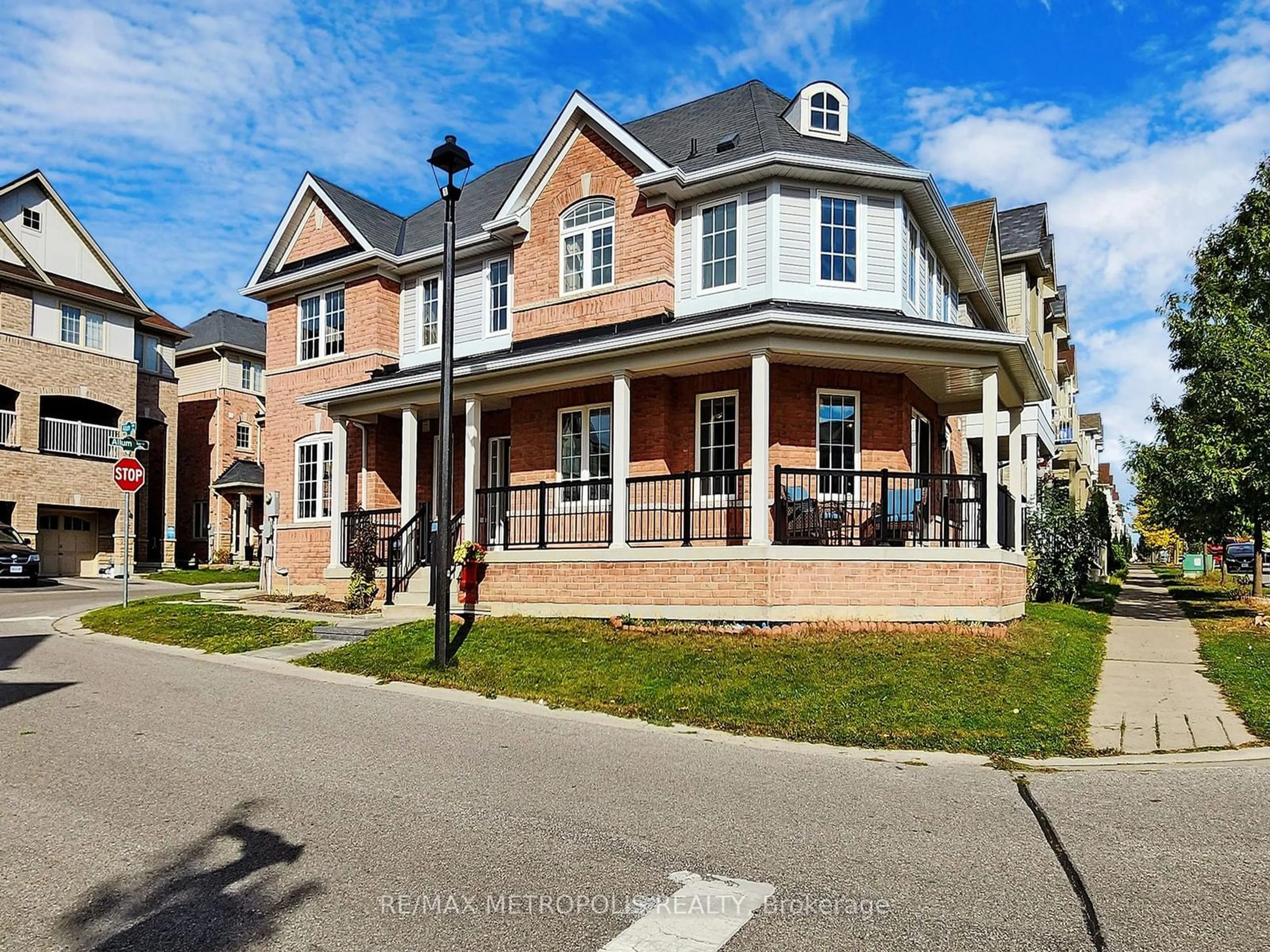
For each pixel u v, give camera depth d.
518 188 16.80
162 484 36.66
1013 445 16.12
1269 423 15.02
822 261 14.85
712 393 14.61
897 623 12.17
